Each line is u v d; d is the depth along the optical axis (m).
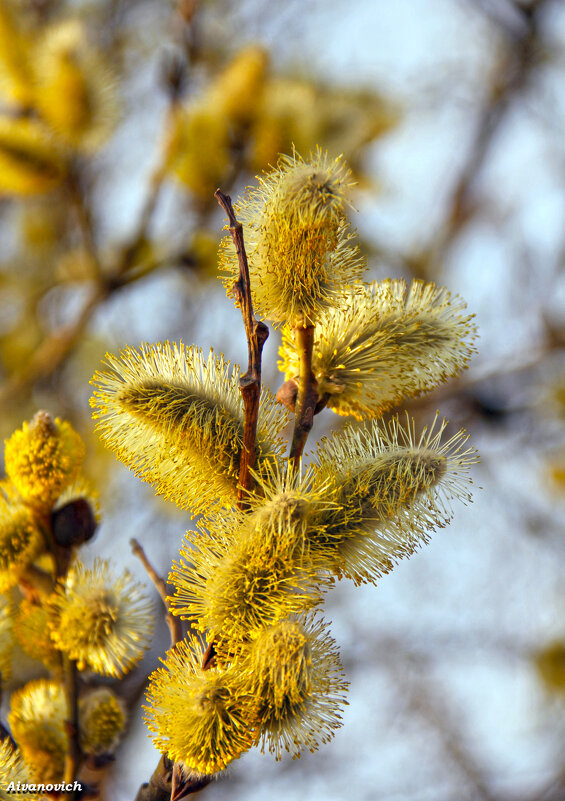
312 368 0.63
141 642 0.64
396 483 0.61
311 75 1.05
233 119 0.93
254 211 0.62
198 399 0.62
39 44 0.90
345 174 0.61
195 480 0.61
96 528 0.65
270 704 0.60
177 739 0.60
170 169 0.98
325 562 0.60
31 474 0.64
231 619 0.60
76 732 0.64
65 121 0.88
